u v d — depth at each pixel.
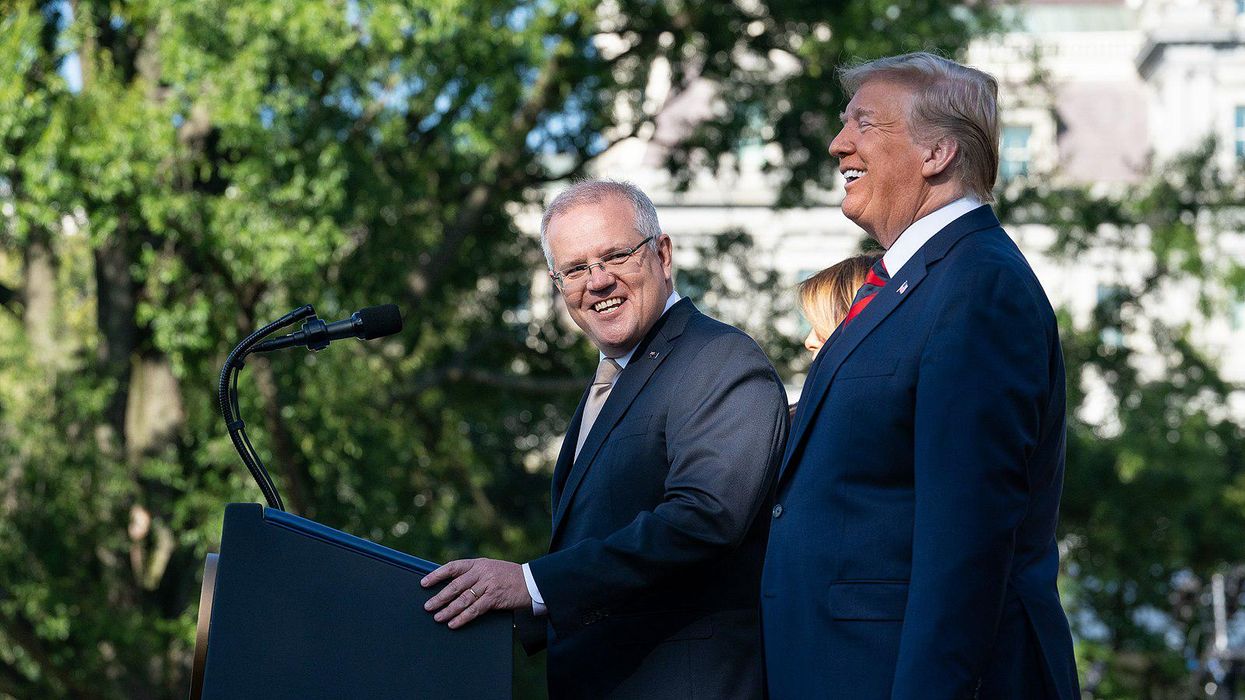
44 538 10.50
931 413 2.08
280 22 9.46
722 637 2.59
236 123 9.66
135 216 10.00
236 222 9.60
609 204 2.76
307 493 10.80
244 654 2.13
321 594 2.18
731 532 2.50
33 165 9.42
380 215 10.59
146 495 11.17
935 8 12.30
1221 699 14.05
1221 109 28.81
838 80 2.43
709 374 2.63
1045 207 14.07
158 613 10.91
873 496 2.18
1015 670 2.08
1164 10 29.05
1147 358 14.98
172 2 9.70
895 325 2.22
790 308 13.59
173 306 10.57
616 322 2.74
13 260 12.69
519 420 15.35
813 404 2.28
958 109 2.28
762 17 12.63
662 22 12.55
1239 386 14.91
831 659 2.15
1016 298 2.11
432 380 12.57
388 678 2.17
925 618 1.99
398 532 11.36
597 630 2.65
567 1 10.77
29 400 10.93
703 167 13.99
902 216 2.31
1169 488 14.15
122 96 10.07
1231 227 14.75
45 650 10.91
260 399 10.11
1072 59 29.84
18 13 10.04
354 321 2.55
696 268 13.68
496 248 13.74
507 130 11.74
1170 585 15.32
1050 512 2.20
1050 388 2.14
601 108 12.91
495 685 2.19
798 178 13.26
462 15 9.97
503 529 13.77
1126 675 15.52
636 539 2.45
